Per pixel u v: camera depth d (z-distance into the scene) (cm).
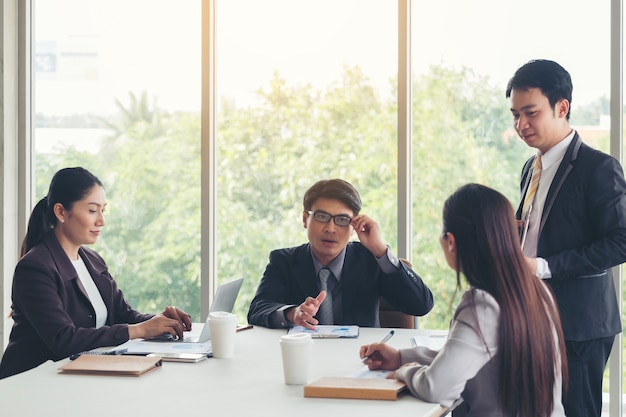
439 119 381
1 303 437
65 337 256
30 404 187
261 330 287
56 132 439
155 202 423
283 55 404
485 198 195
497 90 372
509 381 188
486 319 189
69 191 282
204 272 414
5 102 436
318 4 398
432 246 383
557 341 200
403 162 383
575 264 273
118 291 311
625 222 276
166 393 197
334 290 303
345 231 298
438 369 187
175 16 419
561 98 288
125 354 245
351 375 211
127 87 427
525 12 366
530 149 368
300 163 403
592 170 281
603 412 354
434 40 381
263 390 200
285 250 318
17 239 444
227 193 415
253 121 410
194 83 417
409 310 302
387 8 387
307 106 402
